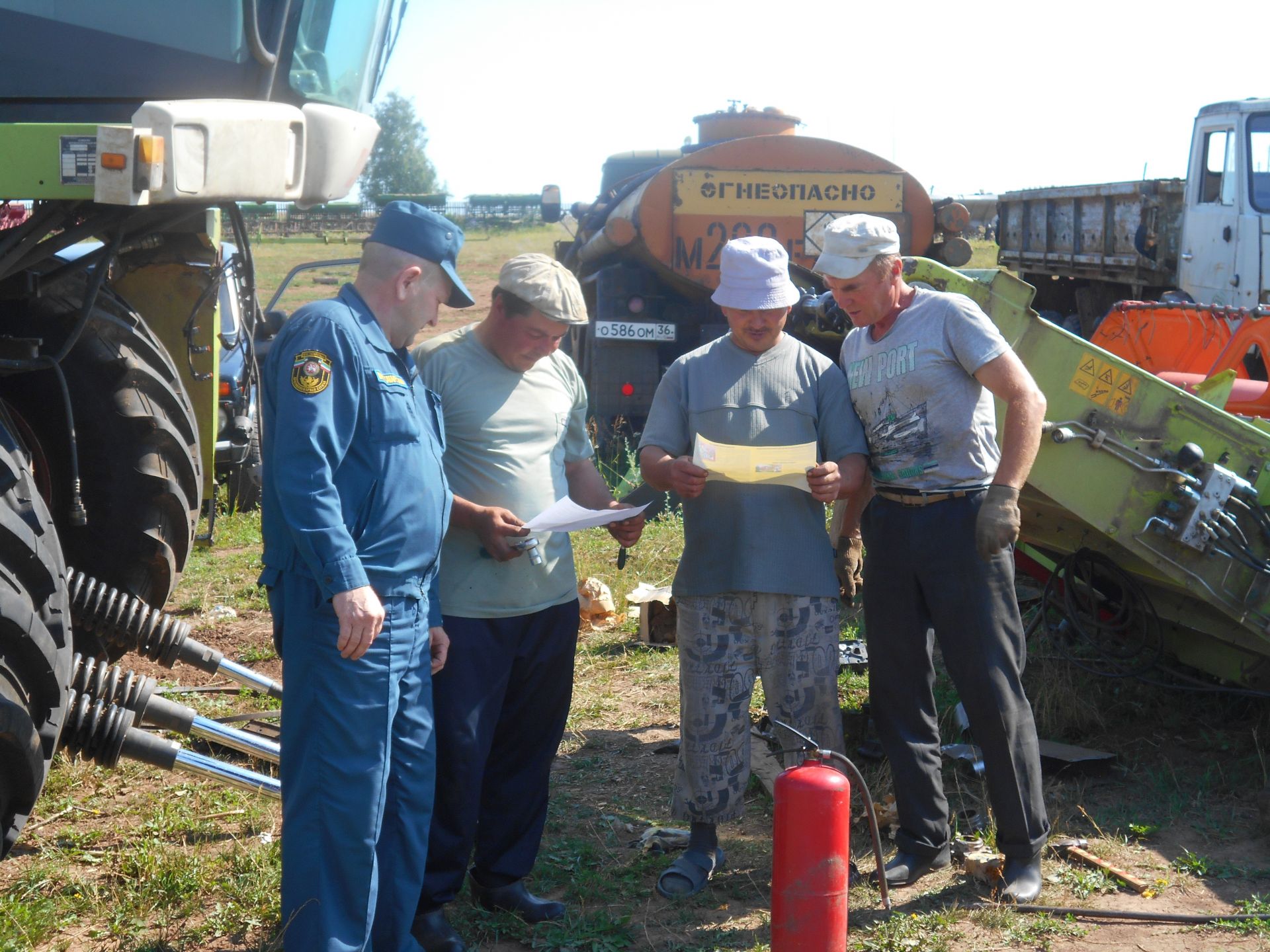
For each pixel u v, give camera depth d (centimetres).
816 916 276
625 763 461
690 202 906
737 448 334
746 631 356
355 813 279
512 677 340
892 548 355
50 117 368
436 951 322
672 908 351
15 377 422
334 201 379
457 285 297
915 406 346
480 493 332
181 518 458
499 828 345
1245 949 320
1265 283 1016
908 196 919
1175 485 402
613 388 998
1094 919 338
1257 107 1024
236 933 334
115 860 374
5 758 299
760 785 436
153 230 386
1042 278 1456
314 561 267
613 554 756
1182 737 466
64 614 320
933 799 363
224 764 393
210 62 368
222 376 853
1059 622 562
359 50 432
